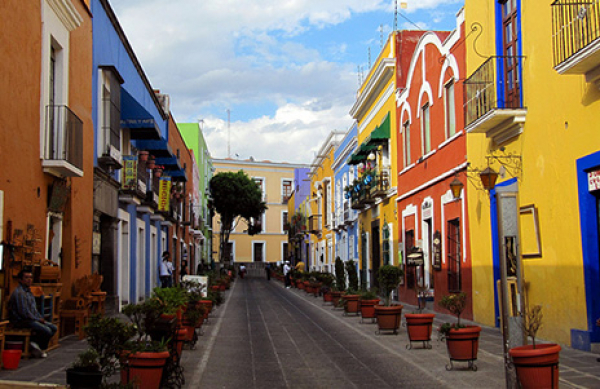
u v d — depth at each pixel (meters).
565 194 10.95
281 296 31.17
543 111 11.71
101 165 16.88
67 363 9.68
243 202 56.50
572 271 10.73
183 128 53.38
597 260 10.12
